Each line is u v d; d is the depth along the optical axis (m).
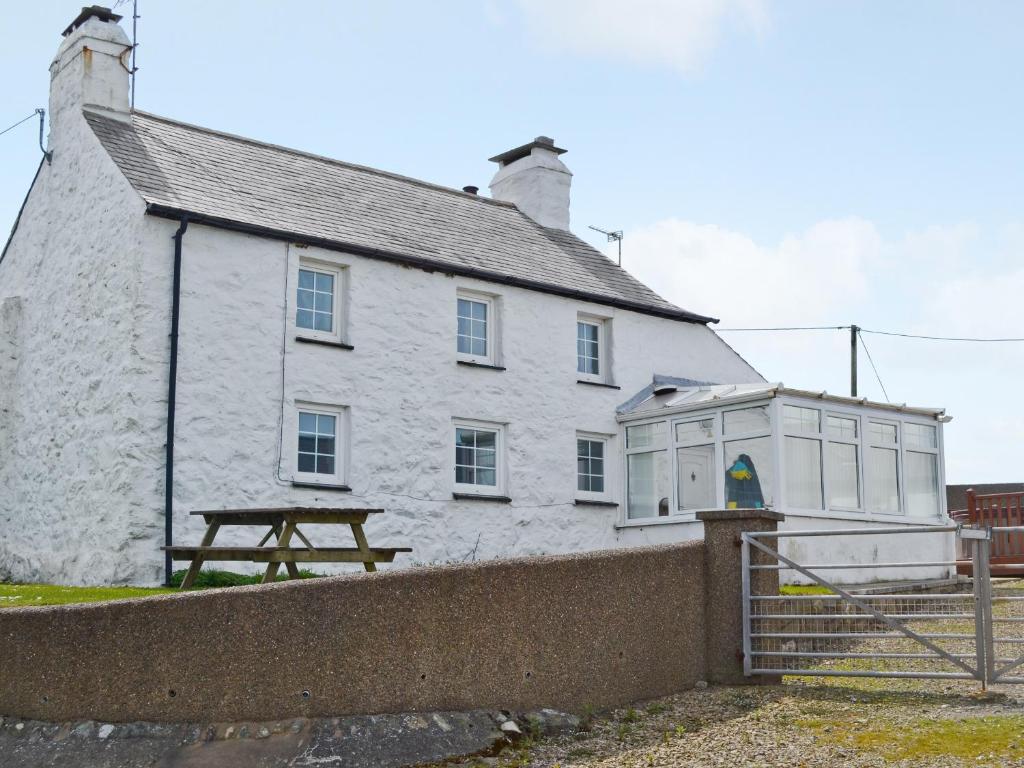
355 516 9.70
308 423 14.73
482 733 7.93
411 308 15.83
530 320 17.34
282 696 7.41
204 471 13.45
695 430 16.94
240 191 15.30
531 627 8.61
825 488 15.95
